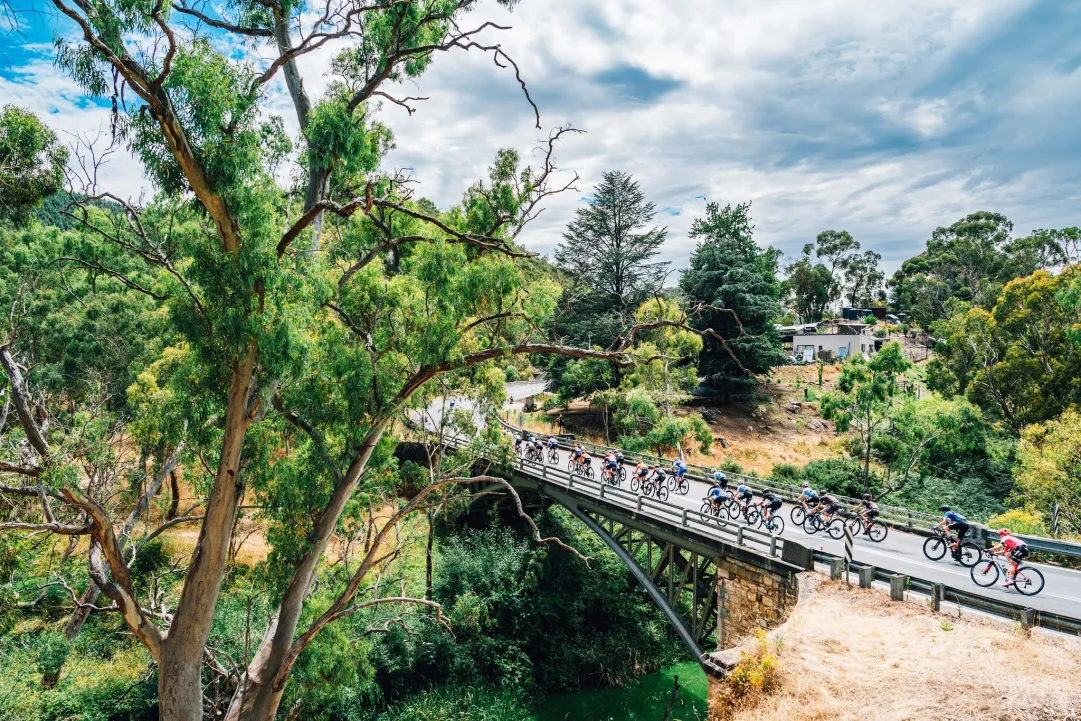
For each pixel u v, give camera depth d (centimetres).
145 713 1811
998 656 1023
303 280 1071
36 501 1314
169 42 866
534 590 2697
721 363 4834
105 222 1730
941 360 4666
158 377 1856
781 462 4069
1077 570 1480
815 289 10819
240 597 2089
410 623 2227
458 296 1200
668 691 2316
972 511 2816
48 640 1897
